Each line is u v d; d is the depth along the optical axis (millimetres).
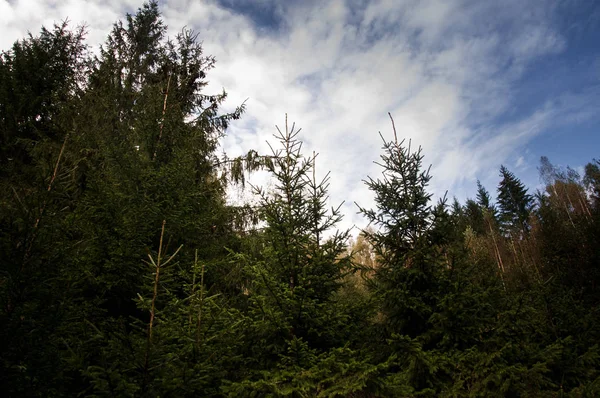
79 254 4688
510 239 32625
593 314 7266
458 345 5488
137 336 4094
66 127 9352
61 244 3908
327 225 6270
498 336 5285
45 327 3371
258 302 4988
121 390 3078
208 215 7996
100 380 3043
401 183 6875
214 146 11164
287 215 5801
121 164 7066
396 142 7242
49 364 3326
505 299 5867
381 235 6914
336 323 5352
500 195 56906
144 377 3336
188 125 10562
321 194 6398
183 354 3918
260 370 4555
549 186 53188
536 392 4238
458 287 5496
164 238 6711
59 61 12422
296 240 5746
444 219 6352
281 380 4184
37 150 8359
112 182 6852
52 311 3492
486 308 5664
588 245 12898
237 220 9773
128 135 8547
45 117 10633
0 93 9664
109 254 5418
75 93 11117
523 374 4297
